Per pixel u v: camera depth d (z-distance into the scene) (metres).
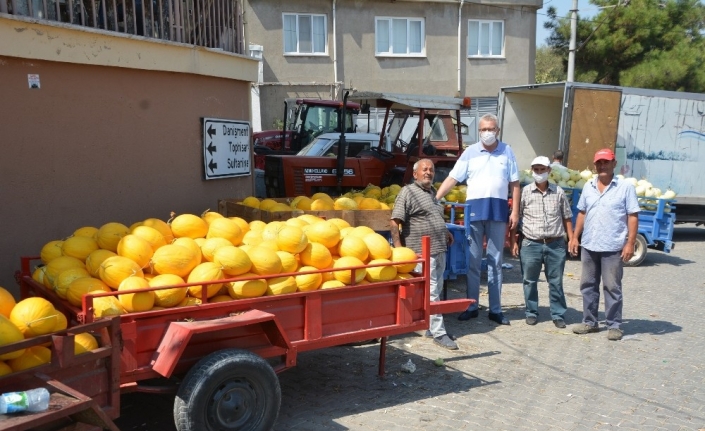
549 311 8.35
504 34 25.78
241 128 9.01
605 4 25.70
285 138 17.61
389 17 24.38
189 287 4.20
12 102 5.77
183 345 3.86
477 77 25.64
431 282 6.51
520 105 15.16
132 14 6.98
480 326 7.55
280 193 11.75
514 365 6.25
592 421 5.02
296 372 5.89
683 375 6.10
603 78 26.36
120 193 6.94
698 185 14.98
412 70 24.81
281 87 23.61
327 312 4.79
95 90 6.57
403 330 5.20
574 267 11.57
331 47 23.89
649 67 24.58
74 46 6.22
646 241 11.75
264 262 4.49
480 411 5.15
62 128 6.25
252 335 4.47
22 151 5.89
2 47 5.55
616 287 7.14
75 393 3.19
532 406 5.28
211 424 4.09
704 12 25.66
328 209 7.03
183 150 7.81
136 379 3.94
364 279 5.11
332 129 16.69
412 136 11.84
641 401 5.45
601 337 7.27
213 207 8.43
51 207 6.19
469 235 7.54
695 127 14.73
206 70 8.05
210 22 8.25
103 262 4.21
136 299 3.94
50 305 3.65
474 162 7.38
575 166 13.38
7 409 2.92
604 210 7.11
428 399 5.35
